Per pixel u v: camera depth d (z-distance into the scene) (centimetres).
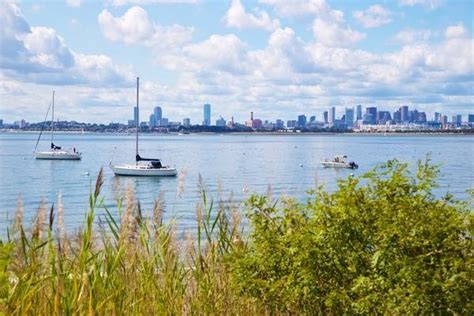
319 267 516
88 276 501
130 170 7006
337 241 504
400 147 18962
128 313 522
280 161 11206
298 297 546
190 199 3381
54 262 497
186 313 583
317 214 523
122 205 575
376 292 471
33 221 539
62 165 9369
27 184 6278
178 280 571
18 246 507
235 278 572
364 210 503
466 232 473
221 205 672
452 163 10338
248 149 17238
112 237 590
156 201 620
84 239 507
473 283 448
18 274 479
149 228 594
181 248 620
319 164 10131
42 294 504
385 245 465
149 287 554
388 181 512
